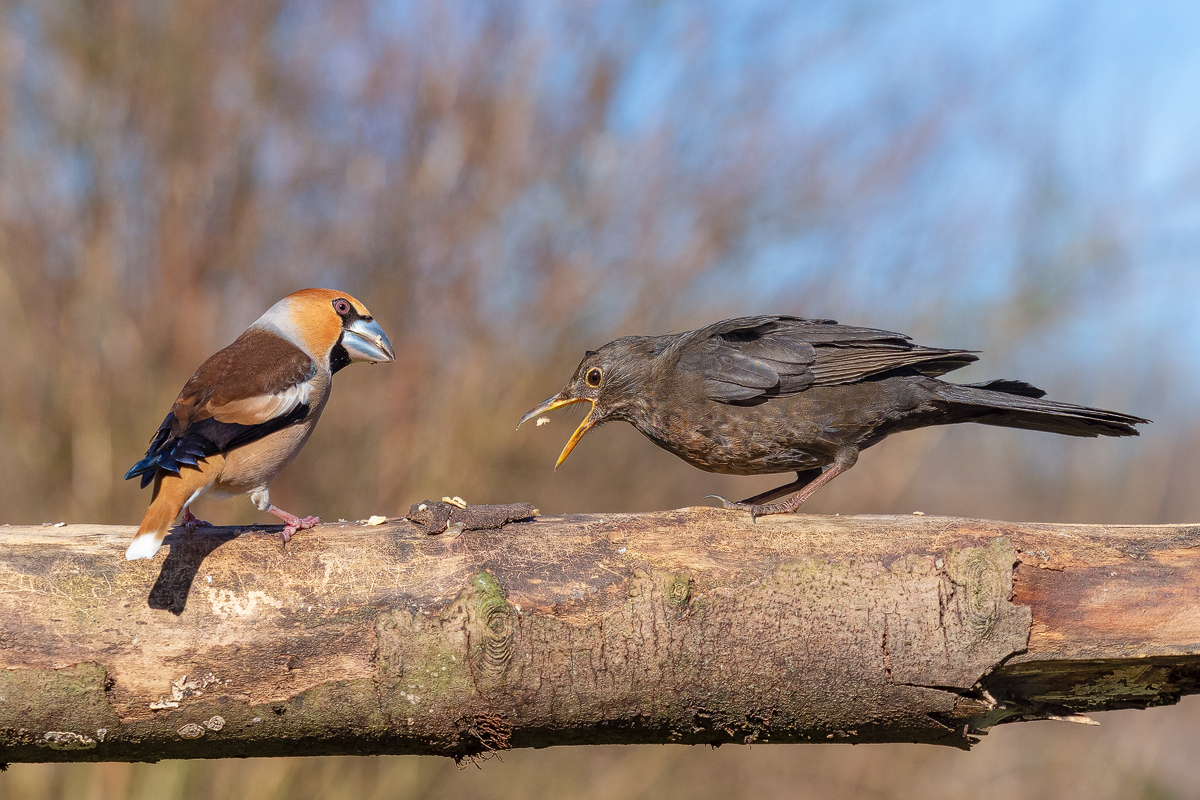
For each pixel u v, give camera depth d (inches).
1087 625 218.2
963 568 217.5
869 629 215.3
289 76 642.2
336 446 642.2
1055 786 690.2
